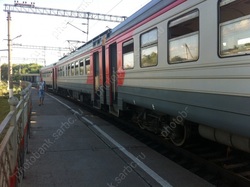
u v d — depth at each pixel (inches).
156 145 309.0
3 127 121.9
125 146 299.9
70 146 301.0
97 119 485.7
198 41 213.6
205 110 207.6
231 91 180.5
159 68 275.3
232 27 181.0
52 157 262.1
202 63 209.0
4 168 133.0
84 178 210.5
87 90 625.9
